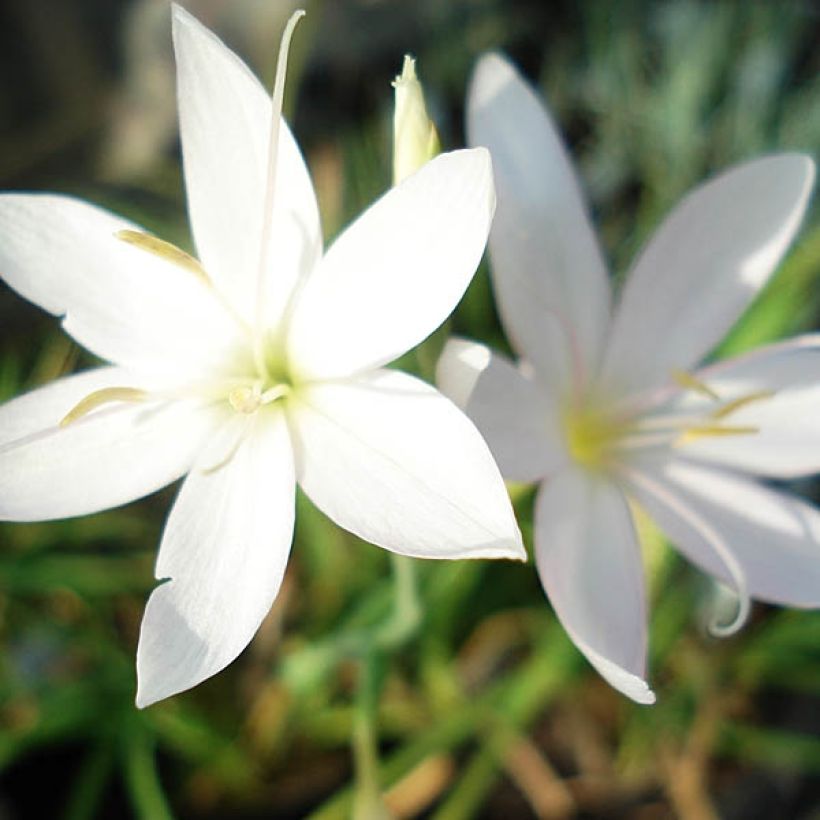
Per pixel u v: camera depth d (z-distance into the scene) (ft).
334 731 0.50
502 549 0.27
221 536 0.31
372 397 0.31
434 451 0.29
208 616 0.30
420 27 0.72
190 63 0.31
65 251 0.32
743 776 0.52
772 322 0.51
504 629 0.54
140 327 0.33
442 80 0.72
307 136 0.68
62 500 0.31
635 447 0.38
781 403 0.38
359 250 0.30
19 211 0.32
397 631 0.39
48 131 0.67
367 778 0.37
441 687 0.50
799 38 0.77
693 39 0.72
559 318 0.37
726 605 0.52
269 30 0.66
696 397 0.38
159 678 0.29
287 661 0.41
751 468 0.38
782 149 0.69
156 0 0.67
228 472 0.32
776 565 0.36
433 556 0.28
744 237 0.38
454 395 0.29
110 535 0.52
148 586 0.52
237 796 0.49
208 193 0.32
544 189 0.37
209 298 0.33
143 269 0.33
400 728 0.50
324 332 0.31
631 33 0.75
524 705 0.46
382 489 0.30
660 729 0.51
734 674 0.53
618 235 0.69
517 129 0.36
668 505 0.36
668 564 0.51
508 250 0.35
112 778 0.49
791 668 0.52
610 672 0.29
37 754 0.49
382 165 0.64
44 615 0.50
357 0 0.70
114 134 0.68
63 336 0.56
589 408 0.38
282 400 0.33
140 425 0.32
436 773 0.50
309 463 0.31
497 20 0.75
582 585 0.34
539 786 0.51
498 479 0.28
